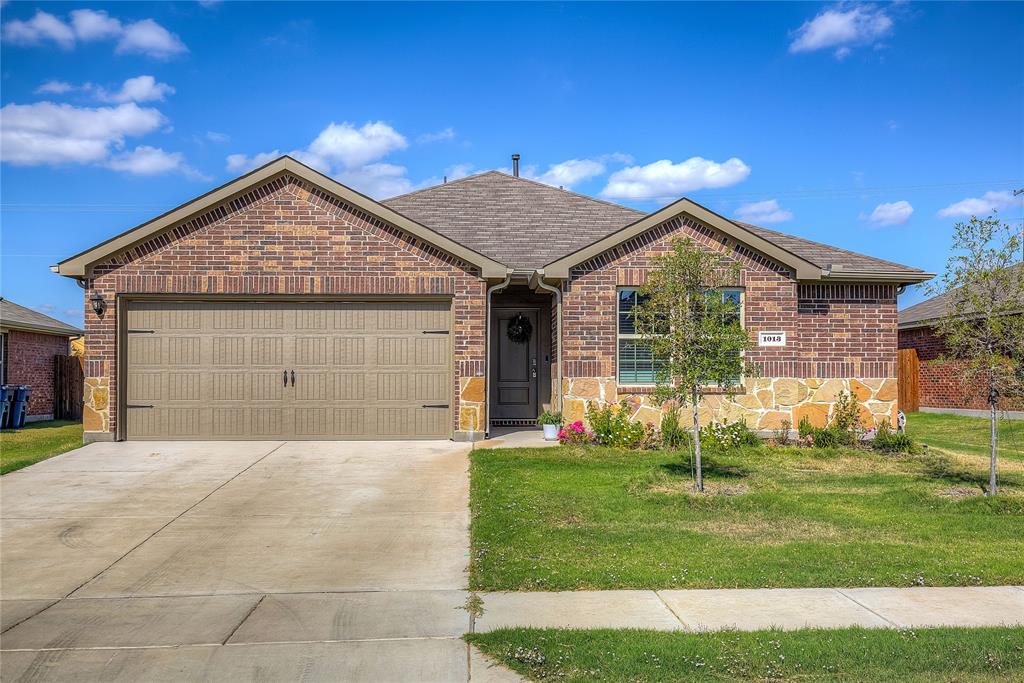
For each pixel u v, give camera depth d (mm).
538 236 16531
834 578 6906
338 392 14180
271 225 13977
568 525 8734
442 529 8844
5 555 7969
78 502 10031
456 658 5398
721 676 5027
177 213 13766
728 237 14648
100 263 13883
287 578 7227
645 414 14328
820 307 15102
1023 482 11016
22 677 5152
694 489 10297
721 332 10094
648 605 6340
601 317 14375
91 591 6914
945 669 5094
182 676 5145
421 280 14086
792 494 10188
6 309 21797
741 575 6965
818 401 14930
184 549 8148
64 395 22984
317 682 5047
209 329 14109
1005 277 9695
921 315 24406
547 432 14492
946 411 23391
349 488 10719
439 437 14227
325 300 14203
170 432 14070
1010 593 6629
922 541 8133
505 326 16969
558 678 5035
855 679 4977
